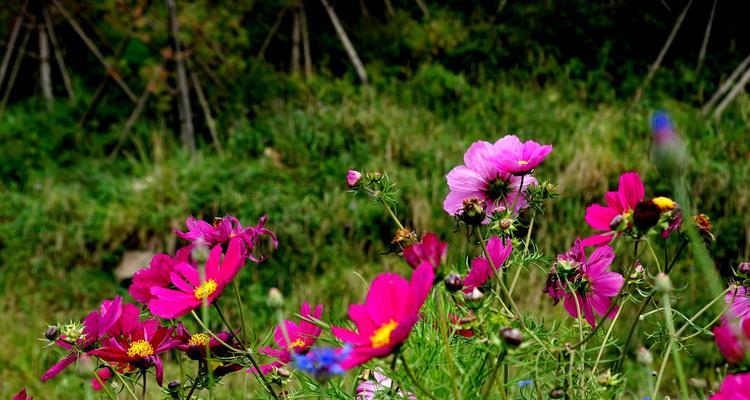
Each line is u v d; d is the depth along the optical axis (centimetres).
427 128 637
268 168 592
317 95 686
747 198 511
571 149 573
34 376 407
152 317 126
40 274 522
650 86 698
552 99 671
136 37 736
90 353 110
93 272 530
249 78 694
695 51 744
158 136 655
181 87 640
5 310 496
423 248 93
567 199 524
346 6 795
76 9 747
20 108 717
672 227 105
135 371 122
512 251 124
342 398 116
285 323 124
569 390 95
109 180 607
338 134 614
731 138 597
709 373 355
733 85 689
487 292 113
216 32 695
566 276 117
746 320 85
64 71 734
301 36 754
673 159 70
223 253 124
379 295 91
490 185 130
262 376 111
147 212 550
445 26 770
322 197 572
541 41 755
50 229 546
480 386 105
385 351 83
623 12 762
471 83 720
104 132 693
